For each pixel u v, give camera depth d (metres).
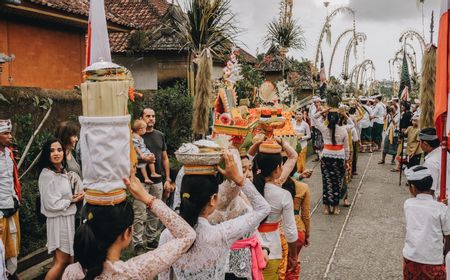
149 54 17.28
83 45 14.23
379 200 10.60
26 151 6.95
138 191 2.59
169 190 7.53
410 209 4.61
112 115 2.41
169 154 12.32
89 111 2.41
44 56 12.66
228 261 3.24
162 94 12.33
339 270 6.43
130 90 2.94
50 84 12.90
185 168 3.00
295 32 14.58
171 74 17.38
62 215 5.24
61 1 11.94
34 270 6.29
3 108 7.85
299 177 5.48
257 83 12.55
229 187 3.41
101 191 2.44
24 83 12.01
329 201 9.35
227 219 3.49
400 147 13.98
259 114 4.30
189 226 2.67
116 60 17.72
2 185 5.31
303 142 9.00
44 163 5.30
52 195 5.19
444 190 4.43
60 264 5.30
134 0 19.72
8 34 11.48
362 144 19.20
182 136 12.45
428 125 6.40
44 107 8.02
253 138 4.32
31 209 7.05
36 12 11.09
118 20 13.77
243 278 3.53
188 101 12.20
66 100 9.53
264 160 4.28
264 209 3.10
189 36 11.62
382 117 19.52
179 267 2.96
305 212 5.08
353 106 14.03
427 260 4.47
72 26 13.60
